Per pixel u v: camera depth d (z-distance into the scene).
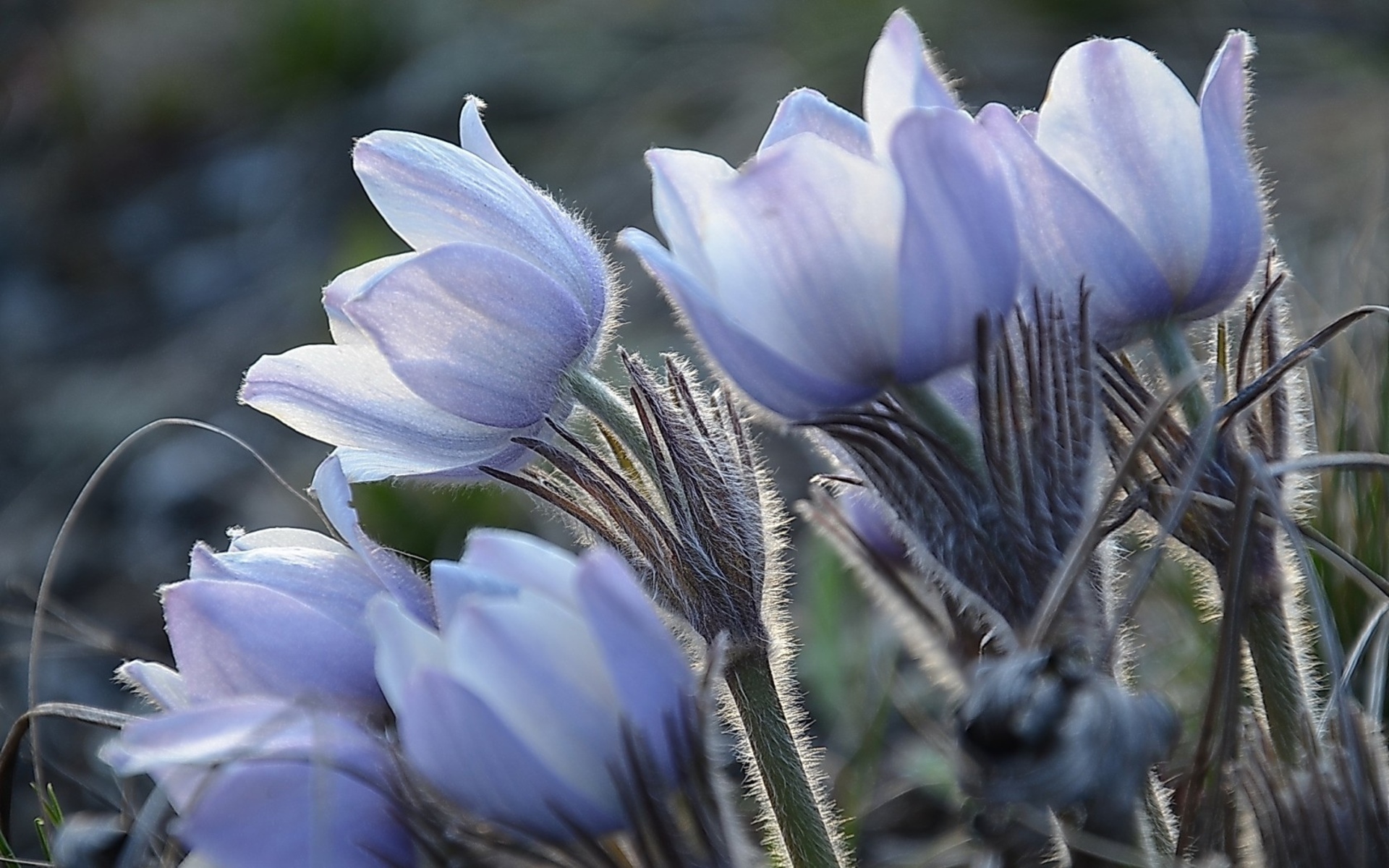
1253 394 0.44
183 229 1.25
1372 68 0.98
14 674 0.67
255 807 0.42
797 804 0.45
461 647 0.41
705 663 0.45
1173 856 0.44
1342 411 0.53
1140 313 0.44
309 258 1.15
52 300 1.19
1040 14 1.16
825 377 0.43
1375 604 0.52
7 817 0.47
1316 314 0.58
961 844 0.53
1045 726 0.41
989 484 0.43
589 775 0.41
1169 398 0.43
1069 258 0.44
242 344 1.05
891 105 0.43
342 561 0.44
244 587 0.43
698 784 0.42
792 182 0.42
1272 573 0.45
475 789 0.41
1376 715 0.47
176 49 1.49
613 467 0.46
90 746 0.59
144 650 0.56
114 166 1.36
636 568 0.46
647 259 0.42
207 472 0.87
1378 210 0.62
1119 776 0.41
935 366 0.43
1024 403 0.43
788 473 0.72
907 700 0.56
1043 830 0.42
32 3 1.67
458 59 1.33
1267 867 0.43
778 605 0.47
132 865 0.44
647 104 1.18
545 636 0.41
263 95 1.39
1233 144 0.44
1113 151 0.44
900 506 0.44
